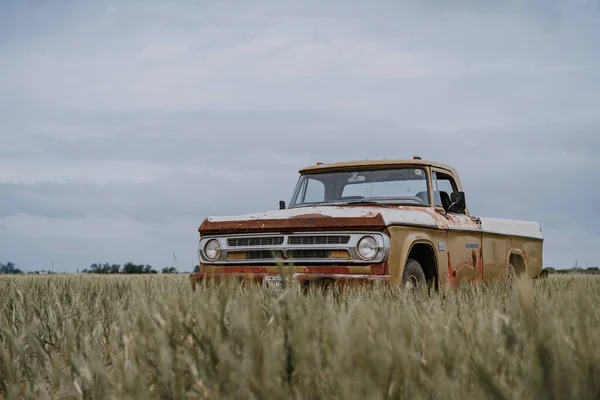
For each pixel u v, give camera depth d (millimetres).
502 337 2316
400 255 6605
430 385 1979
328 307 3410
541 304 3320
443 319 2951
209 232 7375
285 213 7055
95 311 4422
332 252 6617
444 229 7531
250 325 2396
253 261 6969
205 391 2162
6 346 3004
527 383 1726
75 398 2326
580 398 1512
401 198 7926
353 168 8281
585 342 1869
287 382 1938
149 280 7895
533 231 10328
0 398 2562
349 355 1913
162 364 2131
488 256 8820
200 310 2562
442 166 8430
